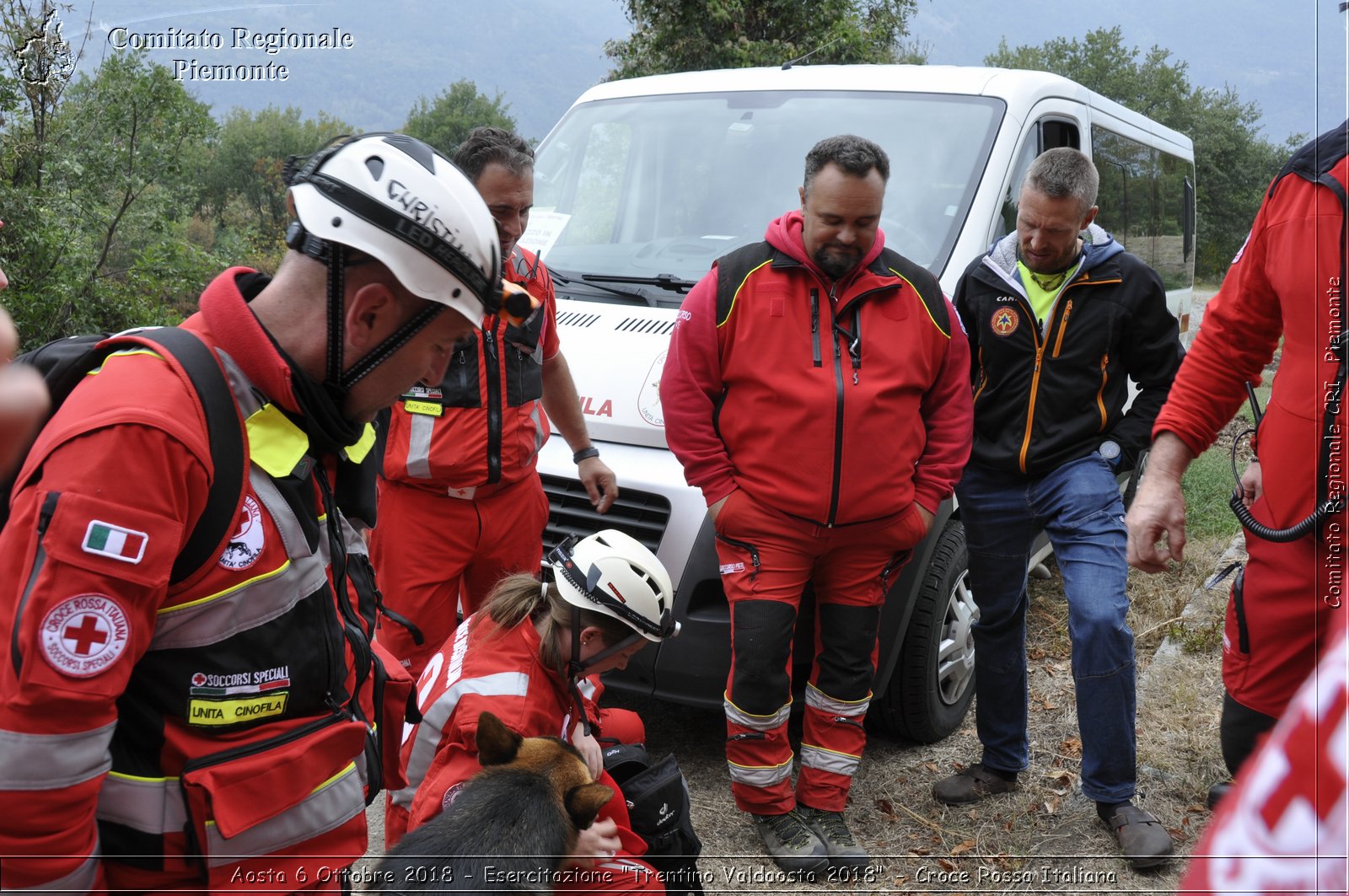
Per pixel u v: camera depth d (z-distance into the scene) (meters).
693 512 3.41
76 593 1.27
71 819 1.32
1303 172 2.01
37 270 7.95
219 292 1.48
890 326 3.04
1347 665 0.73
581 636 2.40
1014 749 3.55
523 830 1.89
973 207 3.98
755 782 3.15
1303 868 0.72
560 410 3.46
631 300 4.07
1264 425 2.13
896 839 3.34
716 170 4.43
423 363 1.54
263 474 1.46
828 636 3.21
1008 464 3.40
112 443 1.30
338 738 1.57
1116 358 3.40
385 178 1.45
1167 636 4.73
